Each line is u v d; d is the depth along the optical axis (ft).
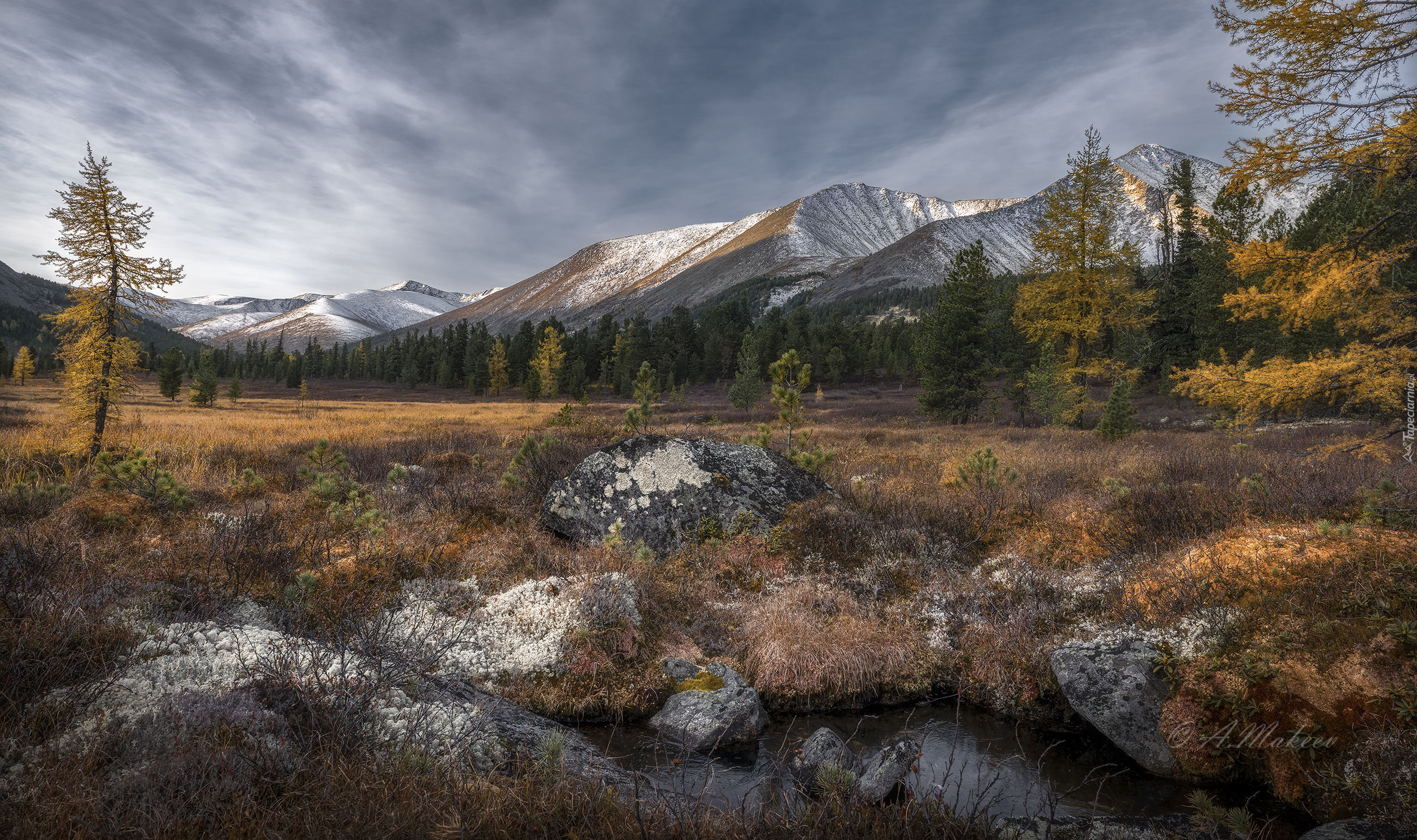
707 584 23.91
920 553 25.71
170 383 159.43
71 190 45.62
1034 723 17.13
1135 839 11.06
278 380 348.79
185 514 26.22
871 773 13.19
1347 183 20.89
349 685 12.75
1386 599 14.76
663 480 28.37
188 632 14.32
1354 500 21.81
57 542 19.04
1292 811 12.88
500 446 54.49
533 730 14.02
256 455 44.24
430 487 33.12
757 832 10.14
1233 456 36.96
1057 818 11.82
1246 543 19.12
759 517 27.58
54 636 12.46
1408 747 11.83
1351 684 13.30
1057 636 19.13
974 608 21.53
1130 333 131.75
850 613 21.83
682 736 15.56
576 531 27.76
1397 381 19.07
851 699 18.22
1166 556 21.11
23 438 51.31
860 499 31.68
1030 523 27.78
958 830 10.89
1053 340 86.43
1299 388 20.58
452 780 10.42
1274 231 99.86
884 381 238.27
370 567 21.08
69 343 46.70
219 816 8.81
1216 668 15.14
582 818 9.91
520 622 19.31
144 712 10.61
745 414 119.44
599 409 138.72
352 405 157.69
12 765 9.26
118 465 26.66
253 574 19.56
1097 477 35.27
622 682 17.52
